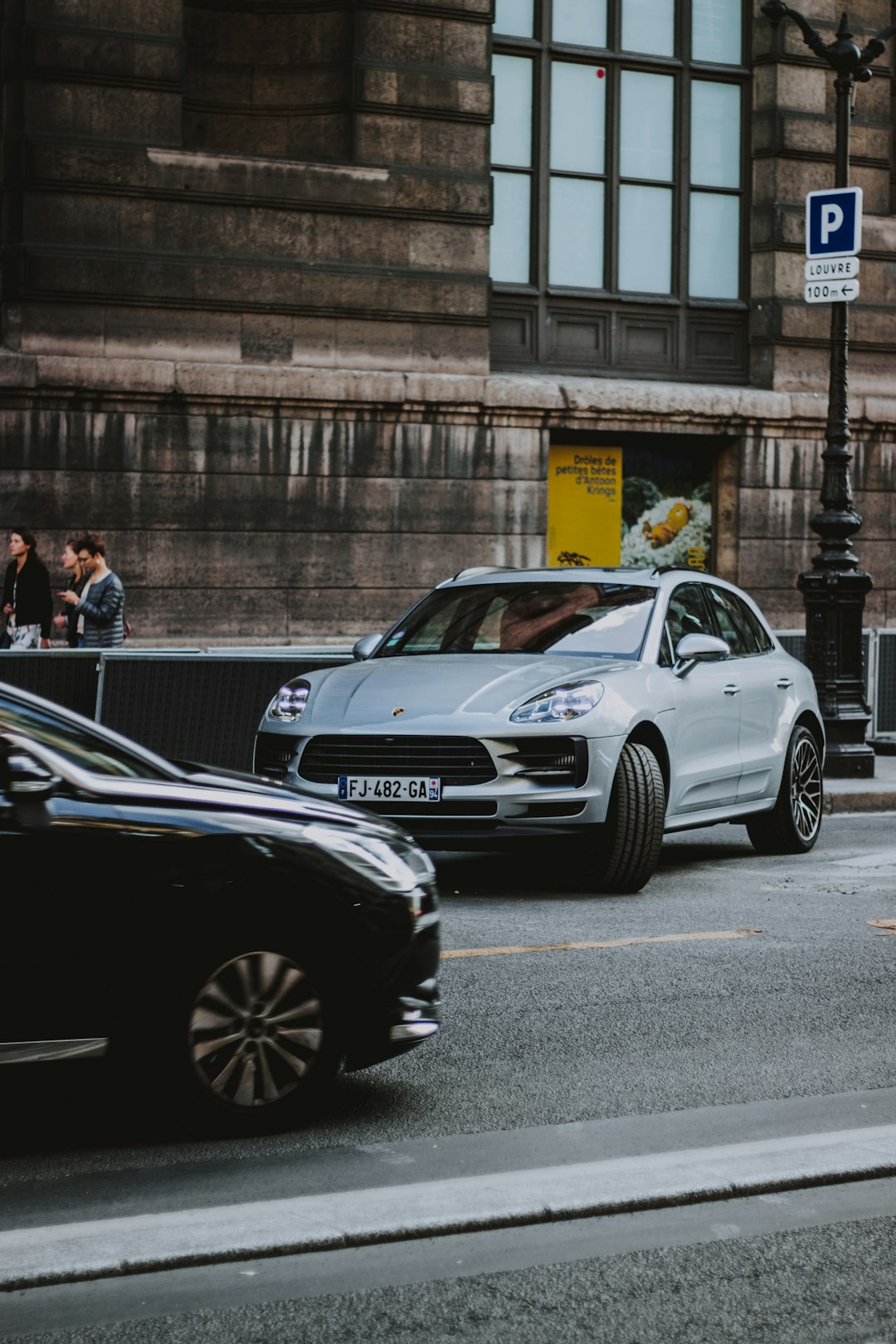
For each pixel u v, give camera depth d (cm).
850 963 952
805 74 2642
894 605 2719
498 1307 488
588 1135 645
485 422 2405
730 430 2580
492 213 2438
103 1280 500
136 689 1678
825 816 1720
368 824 666
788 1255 530
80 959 601
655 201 2597
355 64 2336
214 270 2259
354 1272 511
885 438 2706
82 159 2192
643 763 1159
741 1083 719
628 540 2569
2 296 2200
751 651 1398
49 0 2180
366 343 2345
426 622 1316
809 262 1939
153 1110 667
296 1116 650
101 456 2205
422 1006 663
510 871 1290
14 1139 629
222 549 2264
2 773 601
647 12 2584
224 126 2373
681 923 1070
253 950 628
